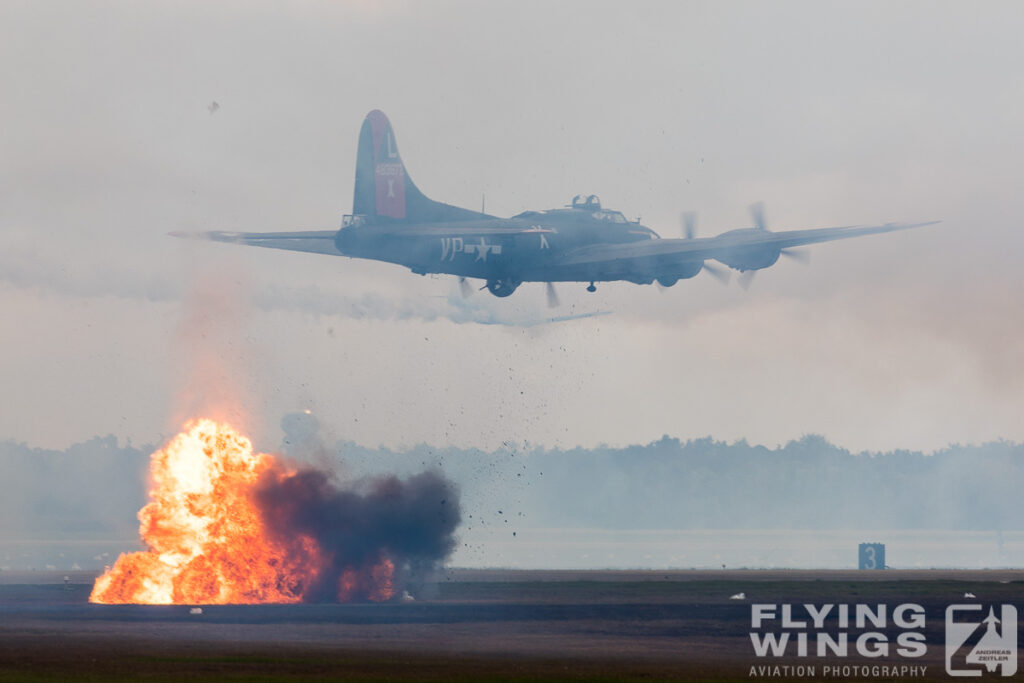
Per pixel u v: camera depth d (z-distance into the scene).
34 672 122.25
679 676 127.62
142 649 136.50
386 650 139.00
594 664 133.25
